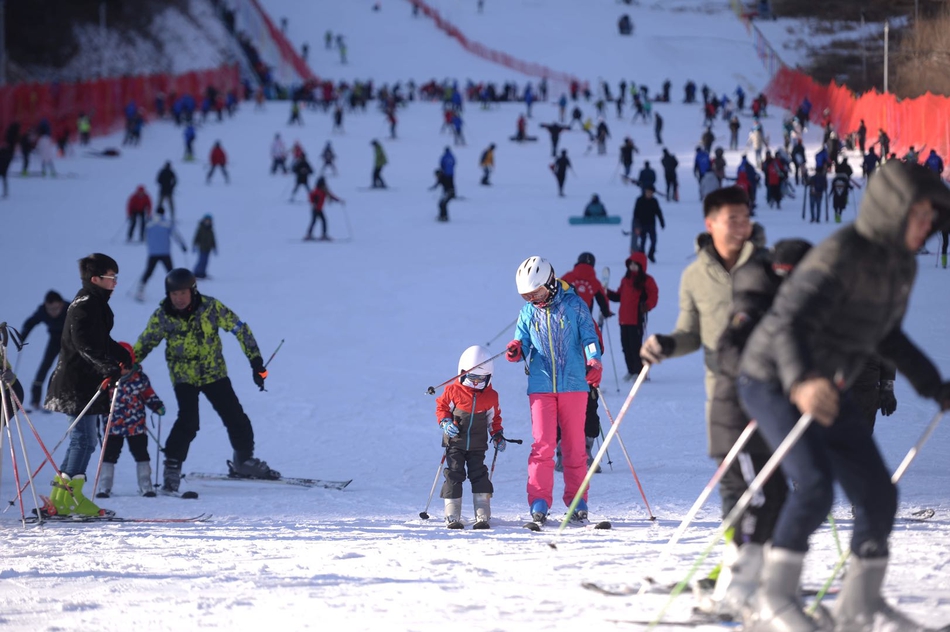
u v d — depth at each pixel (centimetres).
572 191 13050
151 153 15862
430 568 1861
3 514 3077
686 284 1555
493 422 2730
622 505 2977
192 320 3469
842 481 1220
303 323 6856
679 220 10706
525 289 2655
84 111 17388
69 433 2997
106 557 2070
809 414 1102
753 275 1386
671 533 2383
